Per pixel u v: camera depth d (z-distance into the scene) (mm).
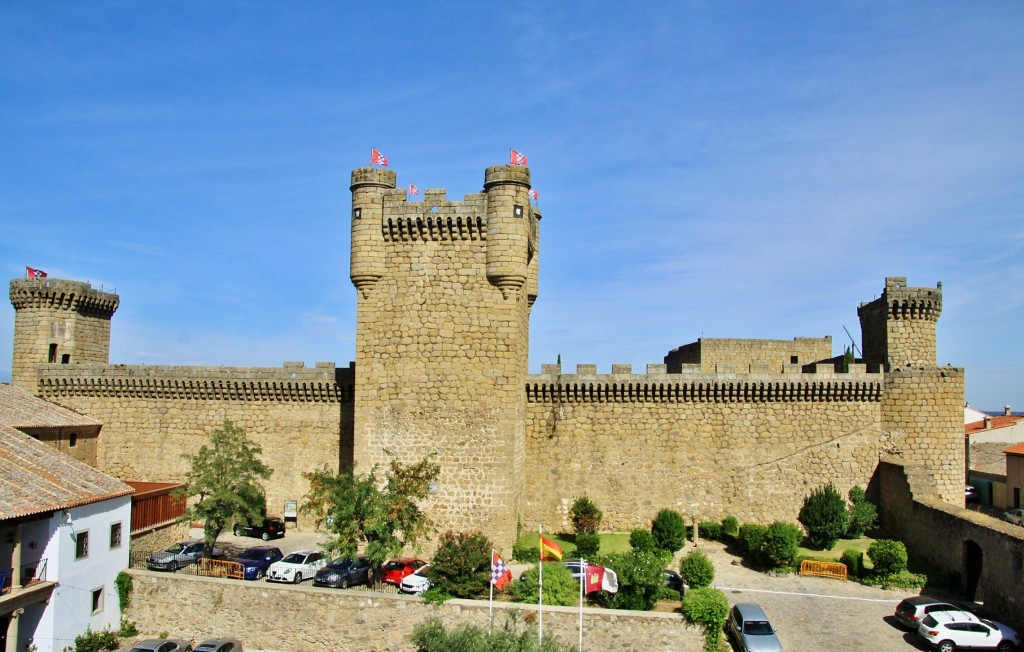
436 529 39062
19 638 32469
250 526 44938
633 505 48312
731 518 47094
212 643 31172
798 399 48312
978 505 58594
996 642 30609
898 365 52375
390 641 32906
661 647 30891
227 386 50406
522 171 40594
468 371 40469
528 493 48656
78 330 57125
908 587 38156
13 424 44656
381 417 40844
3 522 31609
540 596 31109
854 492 47656
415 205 40812
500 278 40125
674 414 48562
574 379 48312
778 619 33656
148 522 42188
